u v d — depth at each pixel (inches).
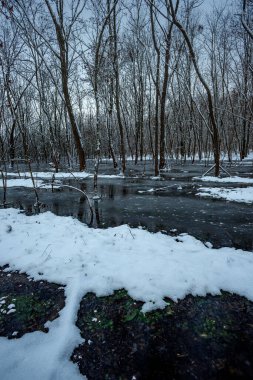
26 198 379.6
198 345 95.7
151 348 95.1
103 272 141.9
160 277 134.7
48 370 85.1
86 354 93.0
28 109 1061.8
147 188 455.2
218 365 87.1
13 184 514.9
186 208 301.7
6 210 285.0
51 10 470.3
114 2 381.1
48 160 1353.3
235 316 110.2
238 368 85.7
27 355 91.5
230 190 393.4
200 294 123.8
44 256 163.3
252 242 191.5
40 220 245.0
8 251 173.6
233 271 138.9
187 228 227.5
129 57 809.5
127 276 137.3
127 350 94.5
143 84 1005.2
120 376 84.0
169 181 532.4
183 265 145.5
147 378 83.1
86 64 332.5
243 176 564.7
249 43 575.8
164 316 111.3
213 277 134.4
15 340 99.5
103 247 174.6
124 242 184.2
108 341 99.0
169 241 189.0
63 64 546.3
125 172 721.6
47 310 117.3
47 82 776.3
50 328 105.5
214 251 167.0
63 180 571.2
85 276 139.6
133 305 118.9
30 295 129.0
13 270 152.7
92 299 124.0
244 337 99.0
